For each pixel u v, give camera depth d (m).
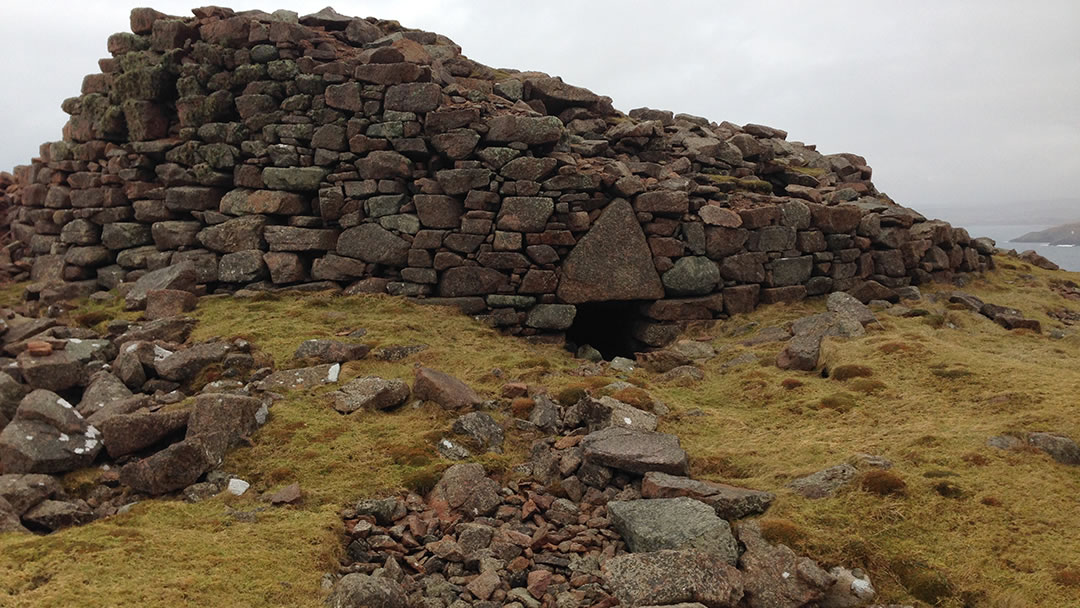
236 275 15.51
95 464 9.31
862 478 8.36
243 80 16.33
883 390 11.17
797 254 16.59
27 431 9.03
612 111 19.89
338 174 15.55
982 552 7.21
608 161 16.36
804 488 8.38
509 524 8.20
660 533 7.42
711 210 15.85
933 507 7.84
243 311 14.29
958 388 10.91
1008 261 21.12
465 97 16.39
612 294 15.22
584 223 15.18
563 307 15.01
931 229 18.30
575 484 8.95
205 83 16.69
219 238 15.77
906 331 13.73
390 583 6.75
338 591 6.61
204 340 12.72
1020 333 14.40
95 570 6.69
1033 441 8.93
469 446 9.84
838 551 7.34
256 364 11.85
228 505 8.42
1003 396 10.32
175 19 17.33
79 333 13.52
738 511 8.03
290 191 15.77
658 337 15.42
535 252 15.02
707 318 15.79
